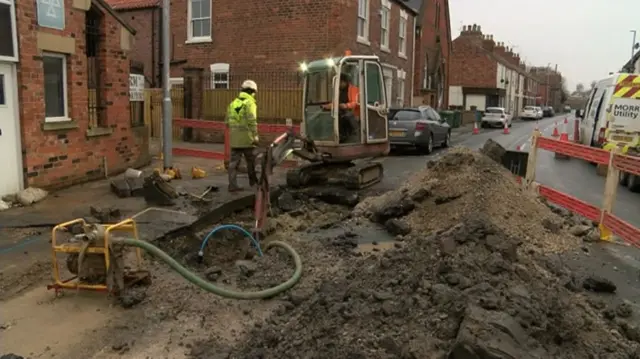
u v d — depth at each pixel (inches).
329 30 764.0
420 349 149.5
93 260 208.5
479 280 185.5
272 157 314.7
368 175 464.8
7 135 332.8
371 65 470.9
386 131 490.6
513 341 142.9
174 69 895.7
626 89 607.5
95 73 434.0
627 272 258.7
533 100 3572.8
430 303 173.2
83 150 404.2
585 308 195.3
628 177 524.1
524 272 199.3
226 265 256.4
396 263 216.7
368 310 175.2
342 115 451.5
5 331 181.8
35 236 273.0
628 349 168.2
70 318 192.2
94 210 299.7
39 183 358.9
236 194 367.2
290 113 751.7
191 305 205.0
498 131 1462.8
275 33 797.2
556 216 342.0
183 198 350.6
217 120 792.3
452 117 1403.8
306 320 180.9
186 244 271.4
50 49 362.0
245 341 175.8
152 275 232.4
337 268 248.4
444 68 1480.1
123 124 460.4
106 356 167.8
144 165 507.2
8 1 325.1
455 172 358.0
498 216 306.5
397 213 339.0
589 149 338.6
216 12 842.2
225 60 842.8
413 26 1168.2
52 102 377.4
